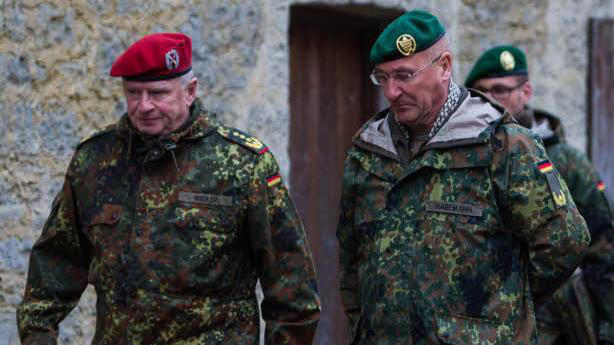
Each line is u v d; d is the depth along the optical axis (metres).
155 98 7.99
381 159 8.52
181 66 8.09
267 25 12.83
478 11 15.01
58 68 11.46
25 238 11.27
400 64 8.09
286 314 8.27
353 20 14.27
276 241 8.22
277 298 8.23
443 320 7.98
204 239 7.99
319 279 14.24
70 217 8.41
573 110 15.88
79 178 8.34
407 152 8.42
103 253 8.13
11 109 11.17
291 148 13.88
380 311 8.30
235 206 8.08
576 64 15.89
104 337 8.11
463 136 8.12
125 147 8.27
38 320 8.42
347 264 8.93
